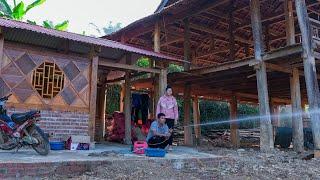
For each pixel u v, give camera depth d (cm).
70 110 885
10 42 934
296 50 910
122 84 1404
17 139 672
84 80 917
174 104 909
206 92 1673
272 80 1340
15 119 676
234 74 1248
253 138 1938
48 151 671
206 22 1458
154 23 1357
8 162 522
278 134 1398
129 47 1047
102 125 1287
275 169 670
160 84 1118
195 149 1013
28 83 833
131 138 1153
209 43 1672
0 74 795
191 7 1261
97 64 937
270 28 1527
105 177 545
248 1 1286
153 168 615
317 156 841
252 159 782
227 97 1855
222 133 2036
